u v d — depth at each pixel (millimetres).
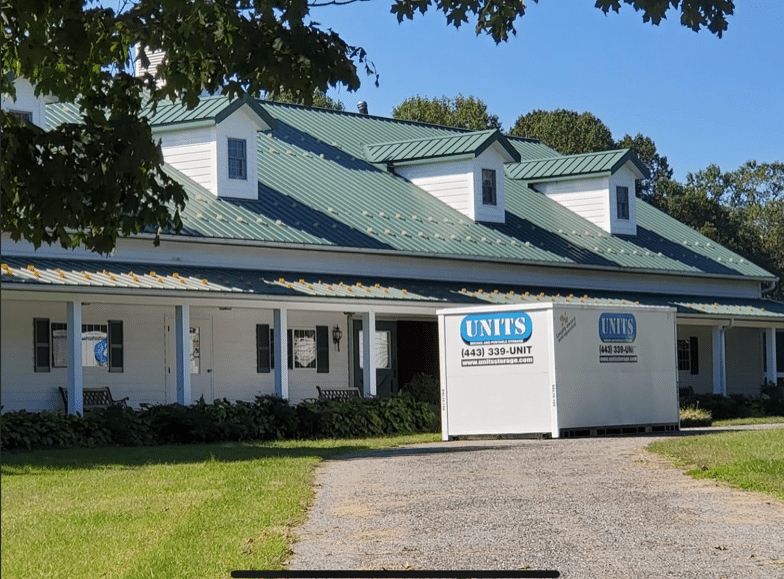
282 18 11359
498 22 12648
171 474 16125
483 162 36375
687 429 28234
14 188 11805
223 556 9461
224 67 12000
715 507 11953
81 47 11211
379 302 28953
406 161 37031
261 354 31094
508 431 24109
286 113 39031
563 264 35781
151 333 28531
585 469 15766
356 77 11812
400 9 12453
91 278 23719
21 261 24172
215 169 30062
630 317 25500
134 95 12312
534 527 10930
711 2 11508
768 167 91000
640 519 11273
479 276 34625
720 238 78875
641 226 43250
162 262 27516
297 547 10086
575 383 24062
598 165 40406
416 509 12234
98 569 9266
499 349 24219
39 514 12445
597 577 8703
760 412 38188
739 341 44969
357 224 32156
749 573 8758
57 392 26328
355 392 31578
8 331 25516
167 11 10938
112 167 11422
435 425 29359
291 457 18922
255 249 29391
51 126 28062
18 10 10984
